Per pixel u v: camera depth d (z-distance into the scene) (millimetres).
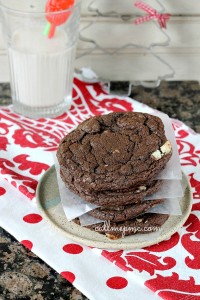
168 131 515
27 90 641
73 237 469
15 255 468
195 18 723
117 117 504
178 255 465
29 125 640
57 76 637
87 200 464
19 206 513
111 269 452
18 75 635
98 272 448
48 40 616
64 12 595
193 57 761
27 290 436
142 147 469
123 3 708
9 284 440
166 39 741
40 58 617
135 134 484
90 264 455
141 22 672
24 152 591
